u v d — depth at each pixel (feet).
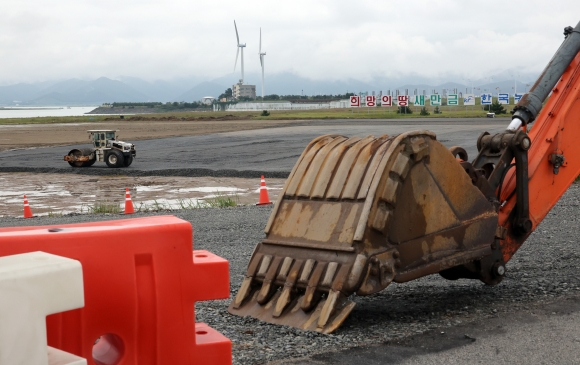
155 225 9.66
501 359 14.39
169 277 9.74
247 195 62.34
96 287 9.16
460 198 19.19
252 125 239.30
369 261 17.22
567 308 18.57
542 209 21.86
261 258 19.52
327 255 17.87
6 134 218.79
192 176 83.87
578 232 32.32
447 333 16.62
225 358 10.23
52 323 8.83
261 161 99.19
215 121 311.06
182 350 9.88
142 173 89.51
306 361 14.55
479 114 327.47
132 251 9.45
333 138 20.94
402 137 17.93
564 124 22.11
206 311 19.77
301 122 253.85
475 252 19.51
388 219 17.46
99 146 100.63
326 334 16.60
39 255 6.56
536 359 14.33
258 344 15.94
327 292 17.48
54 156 124.47
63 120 402.11
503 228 20.44
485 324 17.34
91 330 9.15
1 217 51.37
